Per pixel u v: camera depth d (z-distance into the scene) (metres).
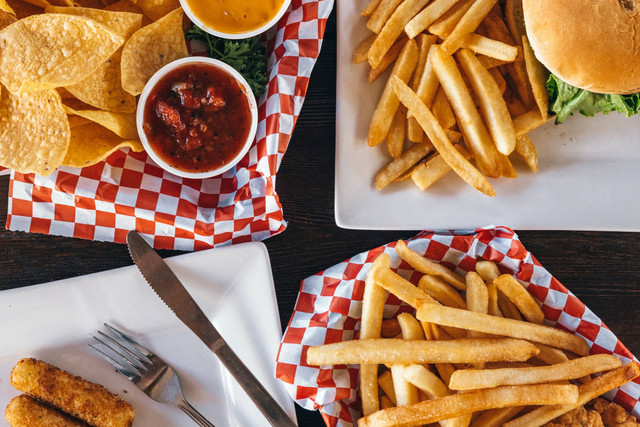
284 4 0.58
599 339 0.59
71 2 0.56
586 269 0.62
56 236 0.61
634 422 0.59
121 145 0.56
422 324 0.58
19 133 0.55
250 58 0.59
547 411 0.57
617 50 0.55
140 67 0.56
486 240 0.59
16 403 0.58
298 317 0.59
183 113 0.57
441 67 0.56
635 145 0.61
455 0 0.56
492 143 0.58
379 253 0.59
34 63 0.54
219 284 0.59
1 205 0.60
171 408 0.60
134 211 0.59
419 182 0.58
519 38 0.58
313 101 0.62
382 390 0.60
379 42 0.57
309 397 0.58
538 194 0.61
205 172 0.58
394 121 0.59
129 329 0.60
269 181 0.58
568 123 0.61
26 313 0.59
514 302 0.59
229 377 0.60
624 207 0.61
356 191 0.60
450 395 0.56
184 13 0.58
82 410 0.58
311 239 0.62
